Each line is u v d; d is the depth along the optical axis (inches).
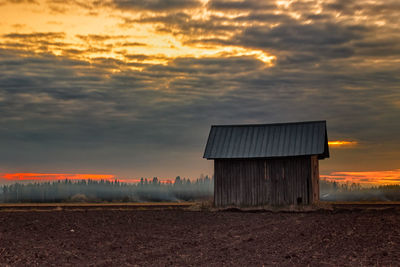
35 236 1051.3
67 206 1916.8
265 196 1792.6
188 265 751.7
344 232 1074.1
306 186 1753.2
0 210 1675.7
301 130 1843.0
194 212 1658.5
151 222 1327.5
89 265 759.1
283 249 876.0
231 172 1836.9
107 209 1736.0
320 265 729.0
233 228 1204.5
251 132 1894.7
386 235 1015.6
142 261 789.9
